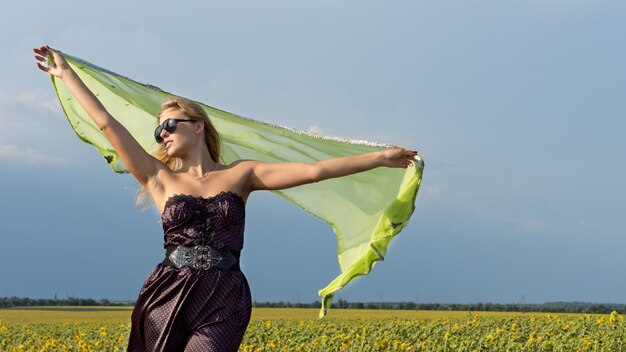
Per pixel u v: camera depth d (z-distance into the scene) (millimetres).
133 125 5254
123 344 14148
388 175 5137
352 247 5270
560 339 14219
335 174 4426
